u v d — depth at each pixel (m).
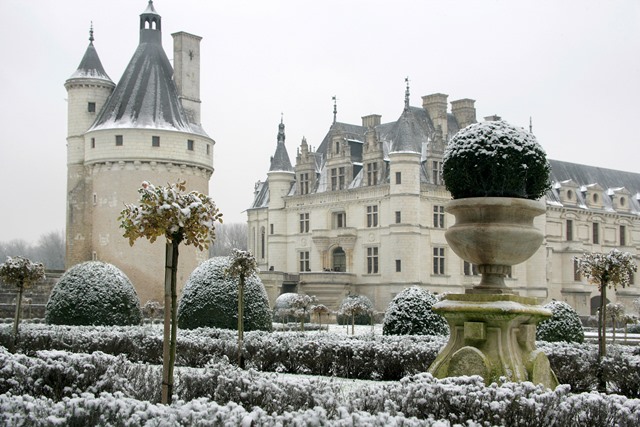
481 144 14.58
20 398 10.66
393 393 11.77
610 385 19.06
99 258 62.84
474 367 13.70
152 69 65.75
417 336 22.98
